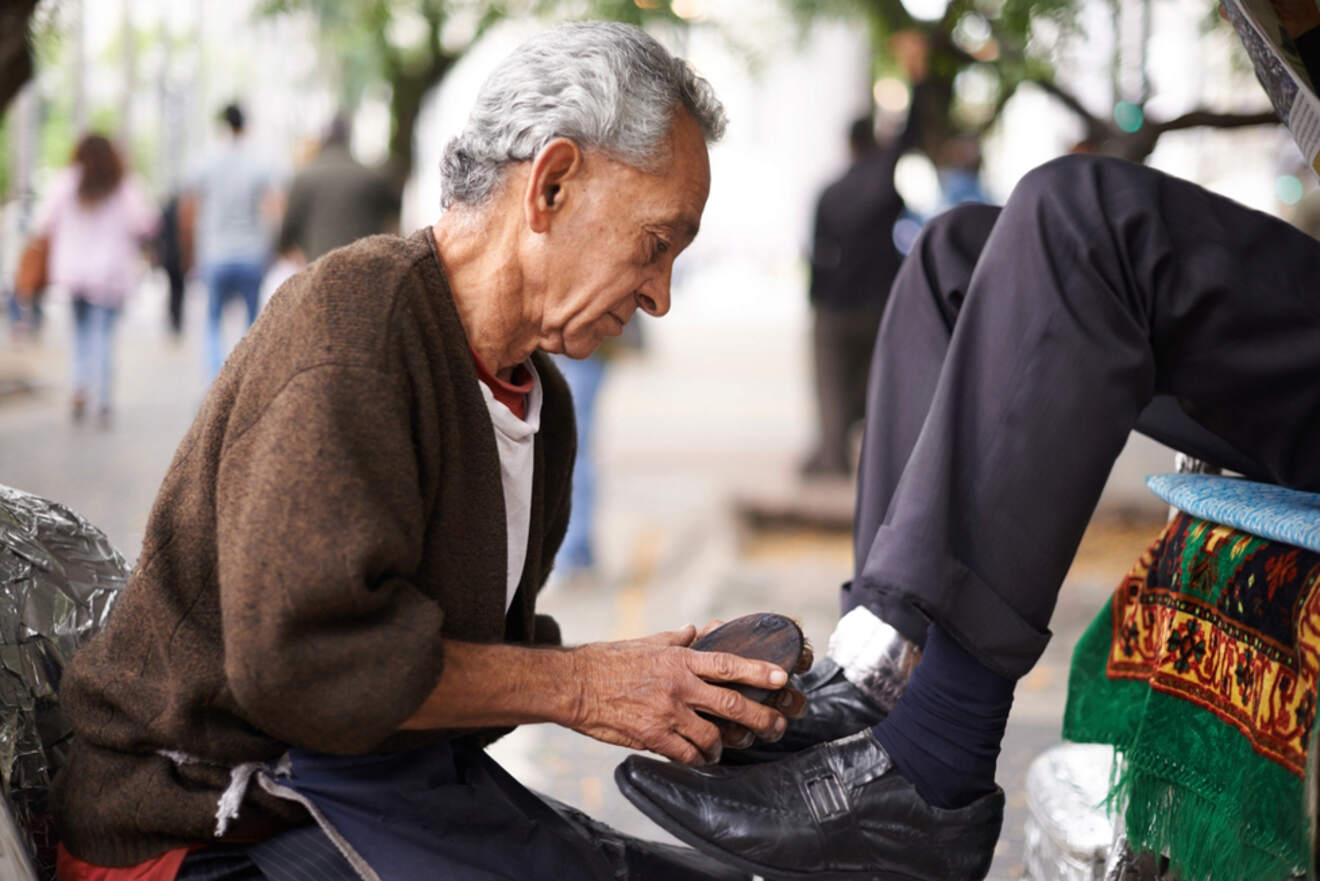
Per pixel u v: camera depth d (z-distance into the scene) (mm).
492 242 1573
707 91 1598
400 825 1571
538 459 1727
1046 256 1610
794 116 26750
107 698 1581
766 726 1600
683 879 1879
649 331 15844
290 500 1393
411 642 1406
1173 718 1786
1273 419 1681
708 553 6473
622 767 1700
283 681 1391
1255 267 1633
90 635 1812
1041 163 1691
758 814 1670
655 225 1563
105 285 9367
